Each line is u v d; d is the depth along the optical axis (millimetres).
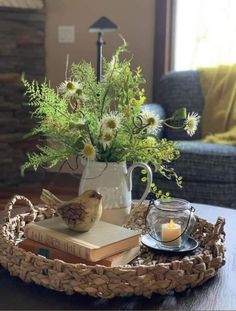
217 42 2008
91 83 775
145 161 792
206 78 1834
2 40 1992
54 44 2125
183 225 732
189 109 1814
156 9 2018
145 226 833
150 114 762
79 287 588
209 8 1996
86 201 674
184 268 615
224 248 714
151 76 2061
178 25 2045
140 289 591
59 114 764
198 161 1454
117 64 773
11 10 1991
